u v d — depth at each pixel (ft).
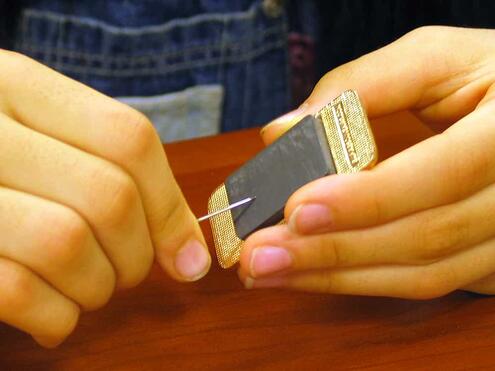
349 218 0.88
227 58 1.55
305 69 1.63
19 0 1.50
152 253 0.94
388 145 1.26
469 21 1.54
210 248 1.09
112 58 1.53
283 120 1.04
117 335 0.97
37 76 0.89
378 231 0.91
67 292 0.90
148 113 1.57
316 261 0.92
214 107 1.58
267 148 0.97
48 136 0.88
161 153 0.90
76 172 0.86
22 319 0.89
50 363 0.95
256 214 0.95
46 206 0.87
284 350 0.94
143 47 1.52
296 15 1.58
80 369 0.94
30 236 0.86
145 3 1.49
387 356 0.92
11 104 0.89
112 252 0.90
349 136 0.91
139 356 0.95
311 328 0.96
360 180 0.88
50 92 0.88
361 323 0.97
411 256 0.93
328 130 0.93
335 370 0.91
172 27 1.51
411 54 1.07
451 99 1.10
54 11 1.49
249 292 1.02
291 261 0.91
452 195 0.91
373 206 0.88
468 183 0.91
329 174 0.91
